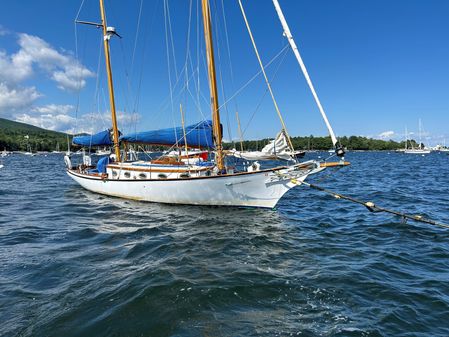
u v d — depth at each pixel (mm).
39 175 31500
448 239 8375
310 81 9172
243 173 10992
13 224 10156
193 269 6266
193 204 12195
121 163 14555
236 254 7227
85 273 6027
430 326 4395
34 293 5195
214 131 12391
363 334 4207
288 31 9391
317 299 5117
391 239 8445
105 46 16172
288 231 9219
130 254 7160
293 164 11000
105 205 13156
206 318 4531
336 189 19375
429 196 16141
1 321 4391
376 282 5695
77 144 16750
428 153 117438
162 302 4922
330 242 8227
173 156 14094
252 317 4586
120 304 4836
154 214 11273
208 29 12039
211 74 12250
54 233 8992
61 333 4148
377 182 23500
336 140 9188
